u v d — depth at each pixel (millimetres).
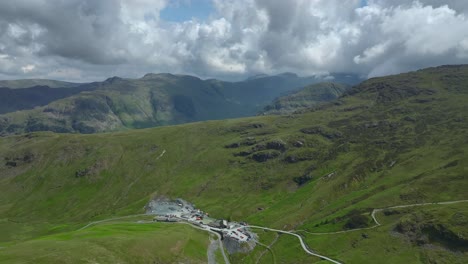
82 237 181375
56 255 133625
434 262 194875
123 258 152000
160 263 166000
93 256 142875
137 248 164500
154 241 179375
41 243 152125
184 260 179375
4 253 133500
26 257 129375
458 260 191000
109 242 160250
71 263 132375
